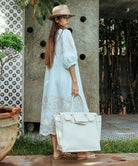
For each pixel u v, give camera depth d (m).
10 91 3.89
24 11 4.22
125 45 7.85
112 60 7.77
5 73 3.86
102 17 7.34
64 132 2.52
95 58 4.67
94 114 2.64
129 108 7.80
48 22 4.57
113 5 6.14
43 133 2.79
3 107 2.74
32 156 2.92
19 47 2.70
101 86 7.61
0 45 2.61
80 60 4.63
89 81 4.65
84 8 4.64
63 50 2.71
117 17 7.36
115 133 4.44
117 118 6.66
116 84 7.75
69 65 2.68
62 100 2.75
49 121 2.76
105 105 7.70
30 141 3.59
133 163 2.62
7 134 2.37
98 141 2.61
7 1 3.87
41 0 3.80
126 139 3.85
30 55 4.58
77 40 4.62
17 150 3.13
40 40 4.56
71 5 4.60
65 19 2.84
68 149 2.51
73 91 2.71
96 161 2.68
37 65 4.58
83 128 2.57
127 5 6.15
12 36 2.61
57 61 2.81
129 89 7.88
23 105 4.21
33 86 4.59
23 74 4.20
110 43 7.70
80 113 2.61
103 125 5.43
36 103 4.60
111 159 2.77
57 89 2.79
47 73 2.91
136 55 7.91
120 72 7.87
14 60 3.89
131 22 7.82
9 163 2.65
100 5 6.15
